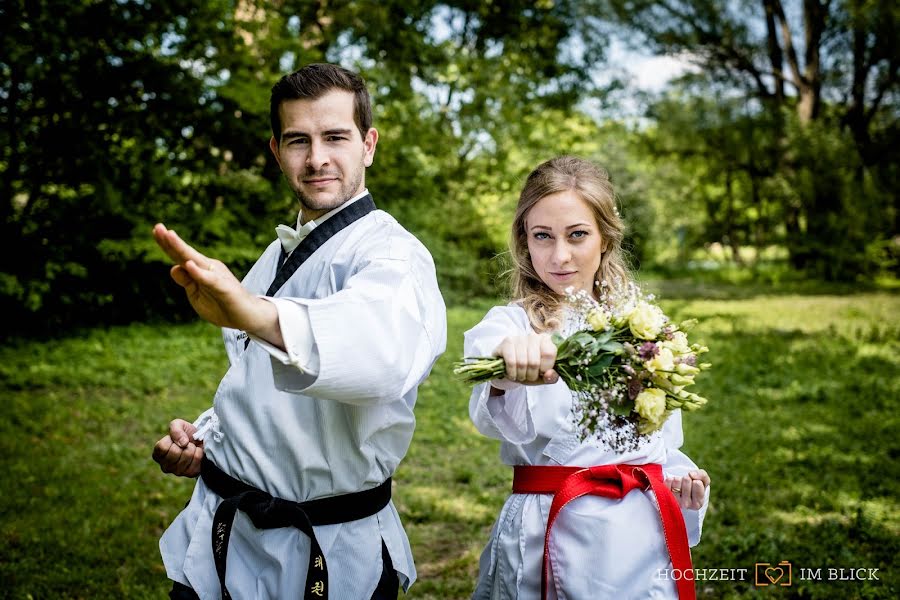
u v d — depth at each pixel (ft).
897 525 15.70
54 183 37.24
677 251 118.52
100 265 37.65
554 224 7.50
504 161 57.11
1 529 14.74
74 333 35.55
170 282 39.45
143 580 12.98
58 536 14.53
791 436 22.57
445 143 51.57
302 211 7.19
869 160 82.12
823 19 79.41
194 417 23.50
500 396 7.00
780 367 33.01
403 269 6.19
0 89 34.55
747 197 102.17
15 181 36.45
